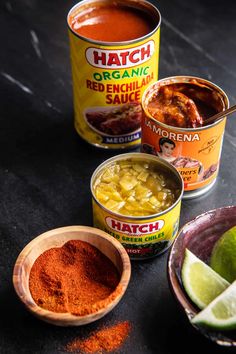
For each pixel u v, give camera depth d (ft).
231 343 1.43
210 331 1.45
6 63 2.36
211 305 1.48
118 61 1.82
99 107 1.93
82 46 1.82
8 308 1.63
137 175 1.78
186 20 2.53
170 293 1.66
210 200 1.89
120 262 1.61
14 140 2.09
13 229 1.82
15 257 1.75
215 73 2.29
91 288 1.60
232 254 1.57
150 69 1.89
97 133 1.99
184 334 1.57
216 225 1.68
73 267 1.65
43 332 1.58
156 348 1.55
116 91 1.88
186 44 2.42
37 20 2.54
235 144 2.05
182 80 1.89
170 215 1.65
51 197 1.90
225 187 1.93
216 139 1.77
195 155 1.78
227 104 1.81
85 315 1.50
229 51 2.39
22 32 2.49
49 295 1.57
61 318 1.49
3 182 1.95
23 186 1.94
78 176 1.96
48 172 1.98
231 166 1.98
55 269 1.63
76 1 2.61
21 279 1.56
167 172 1.79
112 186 1.75
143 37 1.80
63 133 2.10
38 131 2.11
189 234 1.65
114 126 1.96
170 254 1.57
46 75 2.30
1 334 1.58
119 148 2.02
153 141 1.80
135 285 1.68
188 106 1.82
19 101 2.21
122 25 1.94
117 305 1.63
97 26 1.93
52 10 2.58
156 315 1.62
